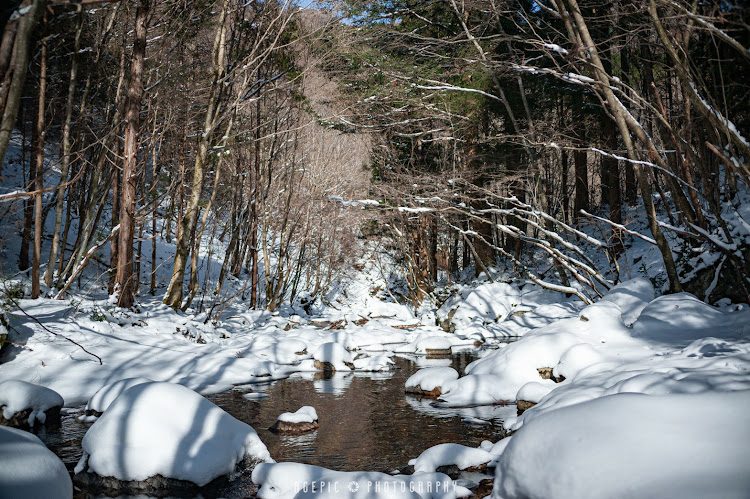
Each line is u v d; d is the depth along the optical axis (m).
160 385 6.38
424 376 10.67
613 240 21.42
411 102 21.48
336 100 23.14
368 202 21.17
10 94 2.44
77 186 20.89
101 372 10.28
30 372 9.73
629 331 9.41
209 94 18.12
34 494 3.42
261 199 23.30
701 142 11.73
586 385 6.76
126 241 14.23
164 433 5.82
